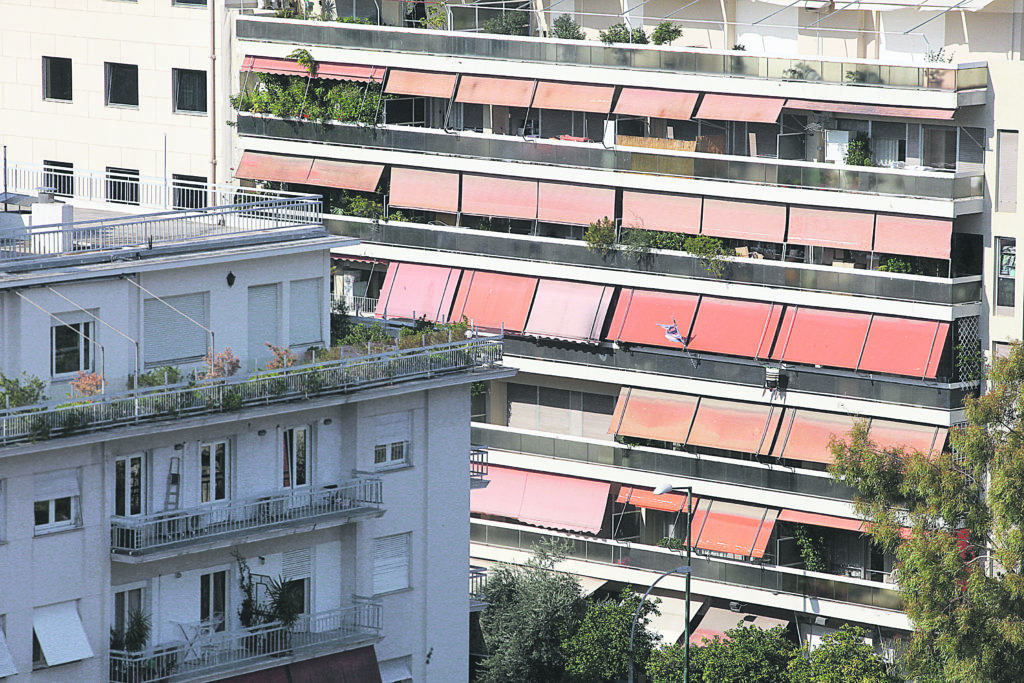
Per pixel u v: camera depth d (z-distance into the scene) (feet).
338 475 392.47
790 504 517.14
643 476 536.42
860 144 517.14
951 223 499.92
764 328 524.11
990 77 497.05
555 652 495.82
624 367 542.98
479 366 410.72
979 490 456.86
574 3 575.38
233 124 595.47
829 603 508.53
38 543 348.38
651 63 538.06
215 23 595.06
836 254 522.88
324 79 589.73
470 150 568.00
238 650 375.66
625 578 531.91
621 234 547.08
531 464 552.00
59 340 355.97
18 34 619.26
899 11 524.93
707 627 516.32
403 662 406.41
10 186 467.93
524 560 545.03
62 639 353.10
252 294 384.68
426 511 406.00
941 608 440.04
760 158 525.34
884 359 507.30
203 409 365.40
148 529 361.51
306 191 598.75
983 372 502.79
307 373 380.37
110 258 364.38
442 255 572.51
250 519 376.27
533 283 558.56
